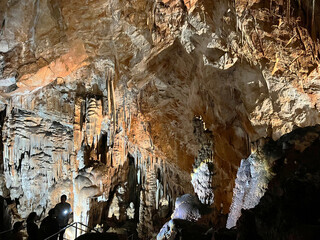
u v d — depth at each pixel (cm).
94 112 988
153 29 682
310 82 486
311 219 235
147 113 923
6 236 464
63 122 1045
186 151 929
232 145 718
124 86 902
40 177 1027
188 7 578
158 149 958
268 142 412
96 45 838
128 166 1145
